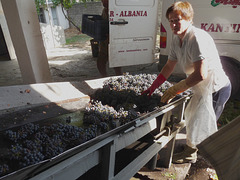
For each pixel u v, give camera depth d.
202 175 2.19
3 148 1.13
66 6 8.32
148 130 1.63
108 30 3.76
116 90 1.96
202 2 3.01
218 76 1.75
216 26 3.04
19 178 0.82
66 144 1.17
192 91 1.93
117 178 1.33
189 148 2.14
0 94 1.74
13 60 6.41
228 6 2.86
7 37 6.25
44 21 11.48
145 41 4.03
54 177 0.96
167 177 2.06
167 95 1.67
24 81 3.50
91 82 2.39
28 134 1.27
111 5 3.41
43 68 3.57
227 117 3.12
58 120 1.52
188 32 1.57
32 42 3.24
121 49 3.85
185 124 2.12
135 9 3.63
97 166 1.82
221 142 1.26
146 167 2.17
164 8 3.44
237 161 1.04
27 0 3.06
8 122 1.48
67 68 5.46
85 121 1.48
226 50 3.10
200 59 1.49
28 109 1.71
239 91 3.22
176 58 1.90
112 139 1.20
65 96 2.01
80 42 9.28
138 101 1.75
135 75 2.33
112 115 1.50
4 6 2.93
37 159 0.97
